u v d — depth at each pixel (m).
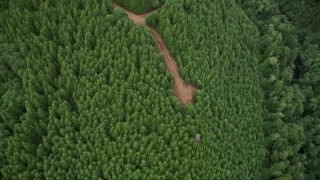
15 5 59.72
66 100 54.69
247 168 57.16
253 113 61.19
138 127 52.38
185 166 51.59
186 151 52.25
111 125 52.19
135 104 52.62
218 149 55.06
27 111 53.47
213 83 57.59
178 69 58.12
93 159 51.44
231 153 56.12
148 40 56.25
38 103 53.75
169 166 51.66
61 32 56.91
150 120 52.66
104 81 53.84
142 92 53.53
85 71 54.69
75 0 57.81
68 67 54.81
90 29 56.25
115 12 57.06
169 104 53.53
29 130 52.84
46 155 52.31
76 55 55.66
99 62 54.66
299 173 58.34
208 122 55.22
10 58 57.28
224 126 57.00
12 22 59.03
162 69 55.19
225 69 60.69
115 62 54.12
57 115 53.94
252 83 63.62
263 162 60.00
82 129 52.56
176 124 53.12
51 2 58.72
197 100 55.62
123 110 52.41
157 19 59.31
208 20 60.75
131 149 50.97
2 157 52.41
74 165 51.47
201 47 58.56
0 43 59.28
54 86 55.66
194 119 54.31
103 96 53.06
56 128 53.12
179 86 57.59
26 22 58.06
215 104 57.06
